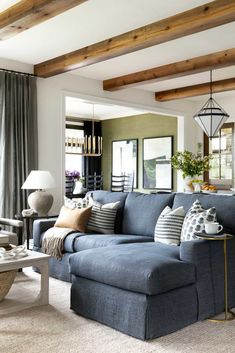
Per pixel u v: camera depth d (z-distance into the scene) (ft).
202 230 10.89
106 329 9.49
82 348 8.43
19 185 18.52
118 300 9.44
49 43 16.34
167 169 30.40
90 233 14.43
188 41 16.21
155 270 8.91
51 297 11.83
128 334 9.12
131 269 9.20
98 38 15.78
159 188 31.04
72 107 30.86
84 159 35.22
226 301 10.17
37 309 10.81
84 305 10.28
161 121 30.96
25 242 18.57
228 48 17.15
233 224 11.40
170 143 30.22
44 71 18.88
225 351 8.28
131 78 21.29
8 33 13.73
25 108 18.79
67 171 31.24
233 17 12.19
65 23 14.15
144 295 8.93
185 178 19.30
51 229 14.60
